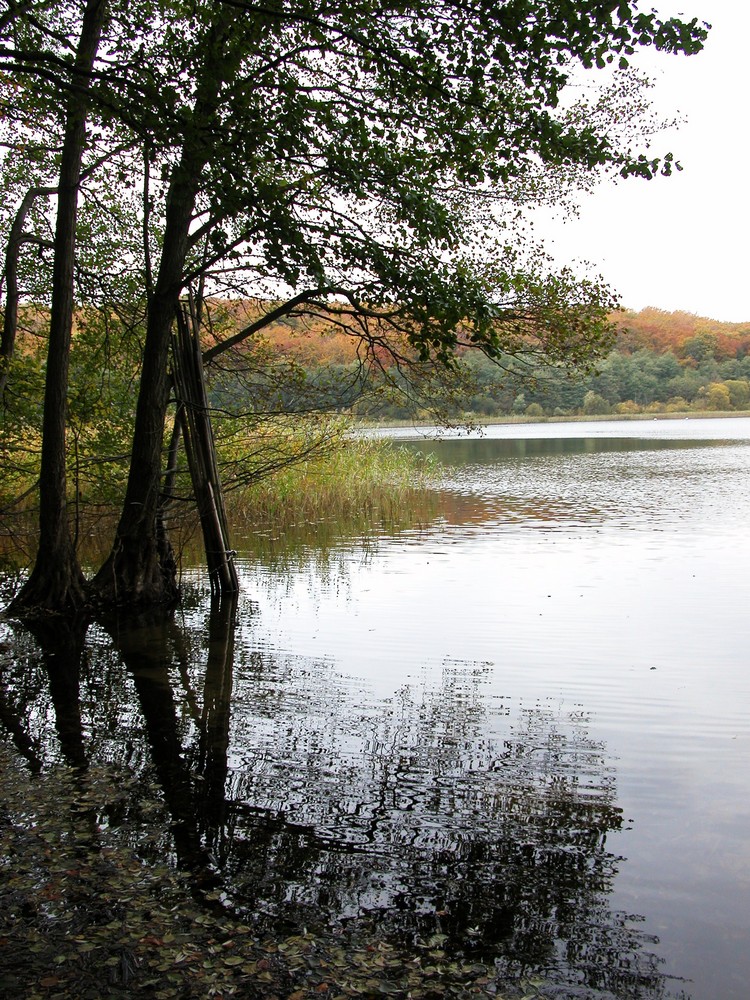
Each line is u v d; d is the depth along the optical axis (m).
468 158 7.23
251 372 13.10
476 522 18.05
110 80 6.32
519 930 3.64
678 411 92.38
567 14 5.71
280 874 4.08
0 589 11.83
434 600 10.72
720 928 3.65
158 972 3.31
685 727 6.13
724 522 17.14
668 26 5.72
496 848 4.36
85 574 12.52
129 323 13.39
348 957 3.44
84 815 4.67
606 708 6.57
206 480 11.59
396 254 7.54
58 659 8.25
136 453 11.22
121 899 3.81
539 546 14.84
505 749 5.73
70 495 15.00
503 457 38.03
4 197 12.44
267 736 5.98
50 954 3.40
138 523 11.09
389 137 7.41
